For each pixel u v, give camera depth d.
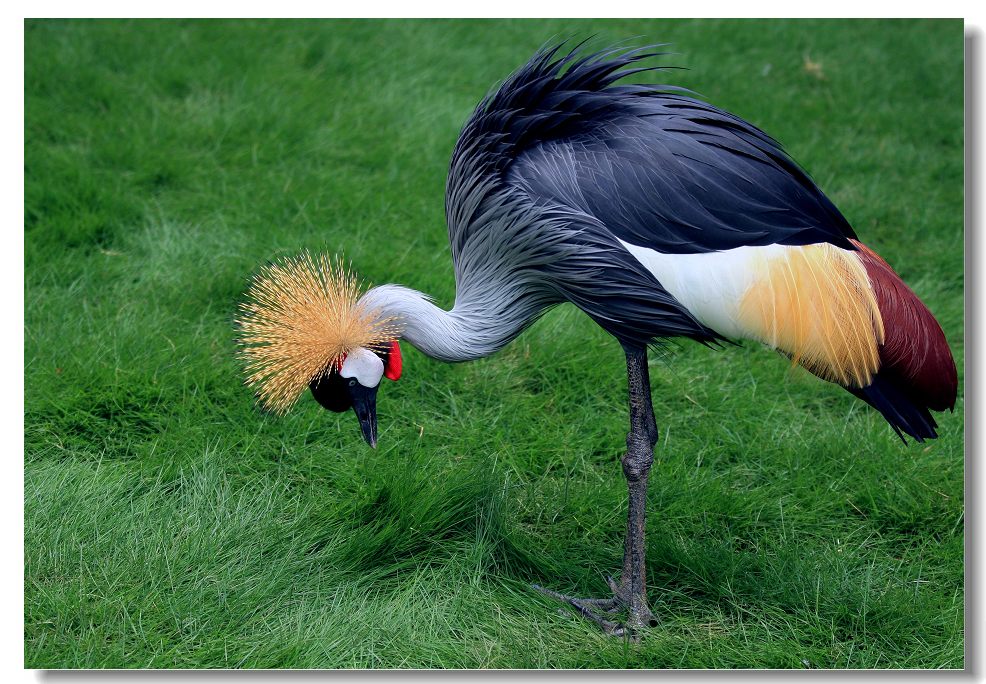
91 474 7.33
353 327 6.37
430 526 7.01
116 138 11.58
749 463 8.08
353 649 6.16
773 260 5.88
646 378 6.34
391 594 6.62
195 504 7.16
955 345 9.50
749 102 13.73
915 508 7.50
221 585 6.48
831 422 8.54
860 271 6.04
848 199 11.75
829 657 6.32
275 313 6.52
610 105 6.24
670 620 6.62
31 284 9.20
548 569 6.93
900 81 14.84
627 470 6.34
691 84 14.16
